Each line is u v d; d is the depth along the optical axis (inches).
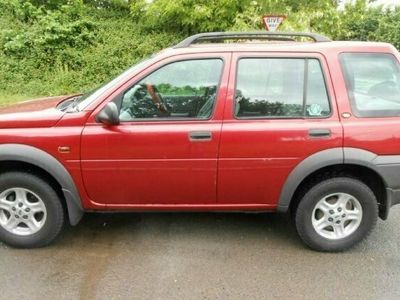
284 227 173.6
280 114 146.5
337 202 153.2
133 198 150.2
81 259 147.5
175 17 449.4
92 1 498.0
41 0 469.1
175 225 173.2
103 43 440.8
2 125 144.5
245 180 147.6
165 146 144.0
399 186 149.0
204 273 140.3
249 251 154.6
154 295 128.8
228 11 420.2
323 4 422.6
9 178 147.9
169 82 146.0
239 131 143.9
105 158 144.6
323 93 146.9
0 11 449.4
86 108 145.5
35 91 390.9
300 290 132.3
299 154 145.2
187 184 147.9
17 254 150.1
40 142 143.3
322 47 149.0
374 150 145.4
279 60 147.5
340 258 151.4
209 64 146.8
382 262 149.0
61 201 153.1
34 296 127.4
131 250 153.7
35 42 417.1
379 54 149.0
